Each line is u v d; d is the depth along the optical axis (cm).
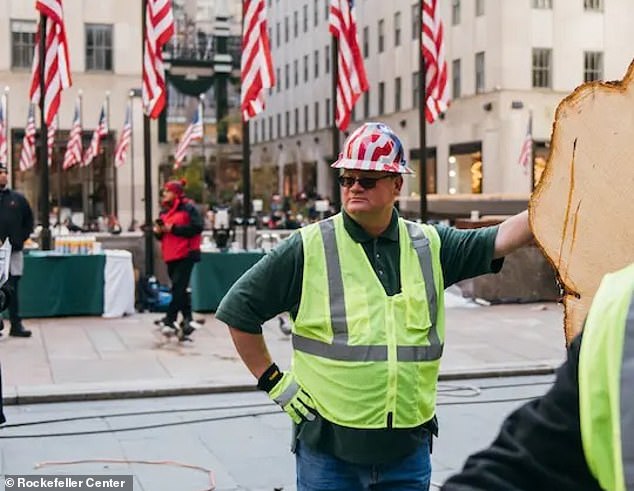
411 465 321
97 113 3884
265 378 333
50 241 1472
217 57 6550
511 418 161
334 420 315
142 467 623
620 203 232
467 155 4353
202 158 6131
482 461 158
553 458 149
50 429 727
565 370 154
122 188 3994
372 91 5353
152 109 1411
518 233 325
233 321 332
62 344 1084
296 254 328
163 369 942
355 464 317
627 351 141
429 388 326
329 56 6053
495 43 4069
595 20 4138
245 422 752
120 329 1193
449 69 4450
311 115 6406
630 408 138
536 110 4072
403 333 319
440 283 330
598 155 235
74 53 3841
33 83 1588
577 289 237
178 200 1081
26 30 3794
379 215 323
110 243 1530
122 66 3903
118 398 843
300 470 329
